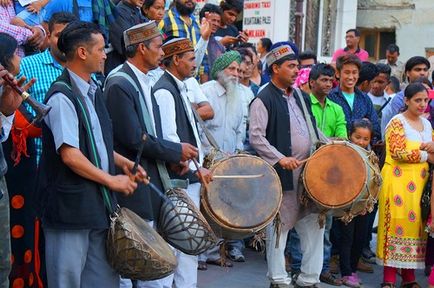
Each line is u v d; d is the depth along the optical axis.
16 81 3.13
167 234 3.89
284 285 5.06
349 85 5.86
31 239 3.87
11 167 3.79
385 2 13.63
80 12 5.28
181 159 4.01
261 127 4.91
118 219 3.35
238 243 6.05
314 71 5.57
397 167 5.41
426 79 6.59
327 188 4.79
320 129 5.55
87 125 3.38
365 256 6.16
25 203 3.85
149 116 4.00
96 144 3.44
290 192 4.92
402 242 5.35
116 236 3.32
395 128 5.40
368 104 6.01
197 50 6.28
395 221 5.37
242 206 4.39
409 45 13.46
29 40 4.76
